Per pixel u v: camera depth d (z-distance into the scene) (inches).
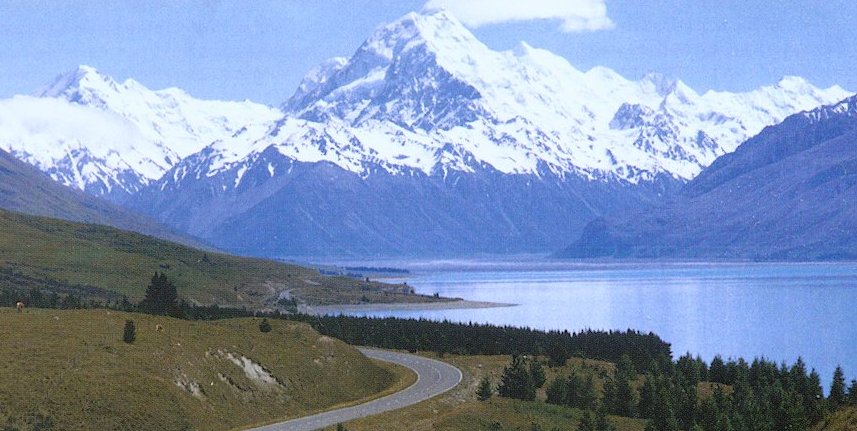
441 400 6988.2
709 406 6653.5
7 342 6117.1
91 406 5615.2
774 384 7396.7
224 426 6048.2
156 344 6569.9
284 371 7170.3
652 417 6756.9
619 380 7317.9
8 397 5462.6
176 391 6112.2
